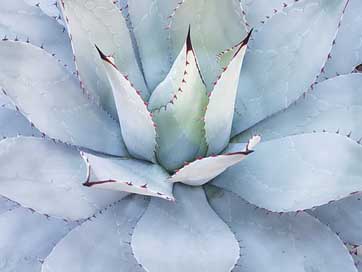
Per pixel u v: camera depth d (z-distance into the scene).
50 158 0.61
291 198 0.58
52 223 0.62
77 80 0.64
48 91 0.63
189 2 0.65
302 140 0.60
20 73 0.62
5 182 0.58
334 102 0.65
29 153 0.60
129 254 0.58
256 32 0.66
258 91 0.66
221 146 0.62
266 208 0.59
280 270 0.58
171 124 0.59
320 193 0.57
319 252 0.59
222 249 0.55
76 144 0.63
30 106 0.62
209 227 0.58
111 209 0.60
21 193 0.58
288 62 0.65
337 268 0.58
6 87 0.61
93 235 0.59
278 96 0.65
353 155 0.57
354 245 0.65
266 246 0.59
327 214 0.63
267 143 0.62
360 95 0.65
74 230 0.58
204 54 0.67
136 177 0.58
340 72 0.70
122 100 0.56
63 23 0.71
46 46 0.69
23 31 0.69
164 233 0.57
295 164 0.60
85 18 0.62
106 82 0.65
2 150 0.59
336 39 0.70
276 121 0.66
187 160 0.61
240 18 0.64
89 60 0.63
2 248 0.61
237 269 0.58
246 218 0.61
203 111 0.58
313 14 0.63
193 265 0.53
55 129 0.62
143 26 0.68
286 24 0.65
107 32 0.64
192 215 0.59
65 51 0.69
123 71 0.67
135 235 0.56
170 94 0.58
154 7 0.68
